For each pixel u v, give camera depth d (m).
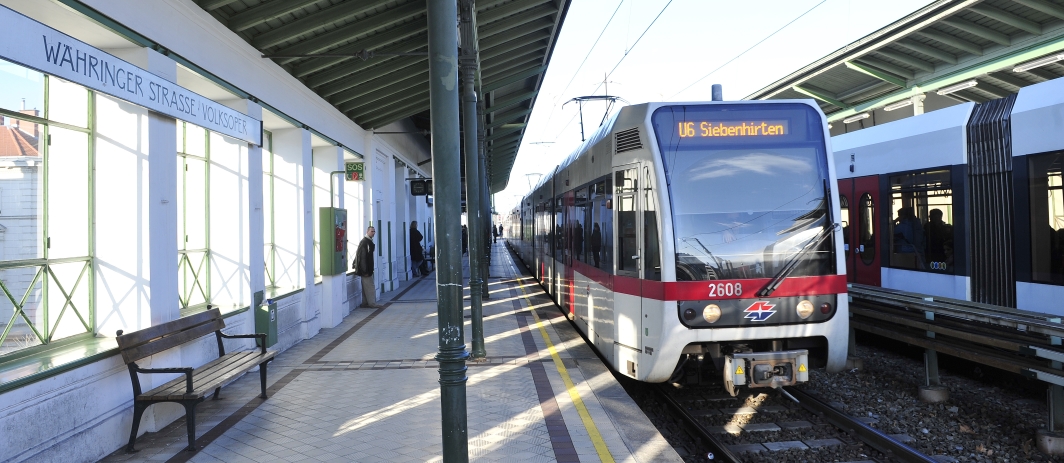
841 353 7.09
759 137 7.16
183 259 8.22
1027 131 8.70
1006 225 9.02
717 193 7.01
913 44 15.27
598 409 6.84
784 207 7.05
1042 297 8.41
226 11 7.77
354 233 15.39
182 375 6.55
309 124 11.12
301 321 10.86
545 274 16.48
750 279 6.90
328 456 5.43
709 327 6.84
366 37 10.34
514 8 11.91
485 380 8.11
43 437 4.75
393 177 19.11
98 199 6.07
